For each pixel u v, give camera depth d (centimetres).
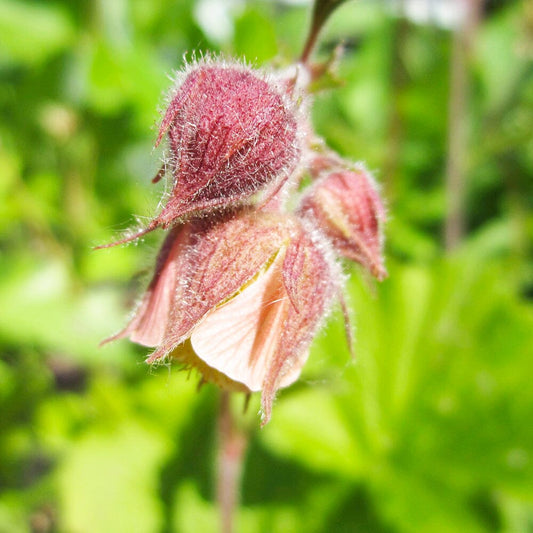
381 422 9
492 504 9
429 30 13
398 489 9
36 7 11
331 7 6
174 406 10
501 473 9
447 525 9
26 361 10
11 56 12
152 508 9
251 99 5
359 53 13
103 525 9
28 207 10
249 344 5
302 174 6
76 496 9
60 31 11
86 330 9
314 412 9
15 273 10
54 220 11
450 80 11
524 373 9
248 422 8
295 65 6
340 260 6
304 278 5
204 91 5
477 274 10
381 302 10
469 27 11
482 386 9
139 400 10
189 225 6
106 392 10
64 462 10
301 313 5
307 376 9
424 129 12
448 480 9
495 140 11
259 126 5
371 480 9
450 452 9
